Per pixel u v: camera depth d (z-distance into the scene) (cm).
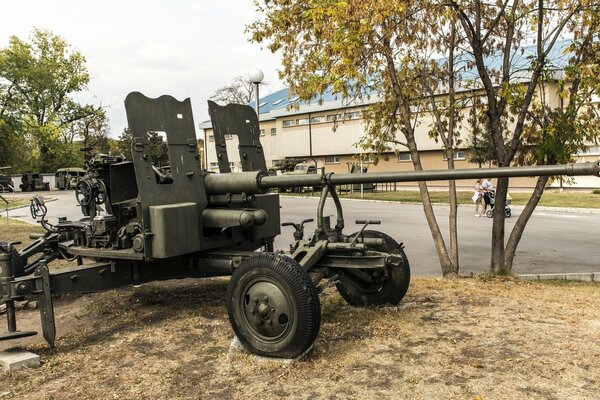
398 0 648
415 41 812
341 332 494
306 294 416
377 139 954
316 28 688
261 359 435
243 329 446
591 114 800
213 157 3822
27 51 4616
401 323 517
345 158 3759
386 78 888
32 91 4612
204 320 555
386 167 3491
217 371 421
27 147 5597
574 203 2167
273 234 639
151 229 509
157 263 574
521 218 834
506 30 817
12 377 428
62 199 3266
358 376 397
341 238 520
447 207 2241
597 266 1005
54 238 659
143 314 599
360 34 663
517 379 381
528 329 490
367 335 484
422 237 1379
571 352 430
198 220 545
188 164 553
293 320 419
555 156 795
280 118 4094
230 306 452
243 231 596
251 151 655
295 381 394
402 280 562
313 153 3894
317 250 493
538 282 784
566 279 895
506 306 577
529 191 2891
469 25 759
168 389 393
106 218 548
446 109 908
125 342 500
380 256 489
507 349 440
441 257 837
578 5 713
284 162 3209
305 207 2262
